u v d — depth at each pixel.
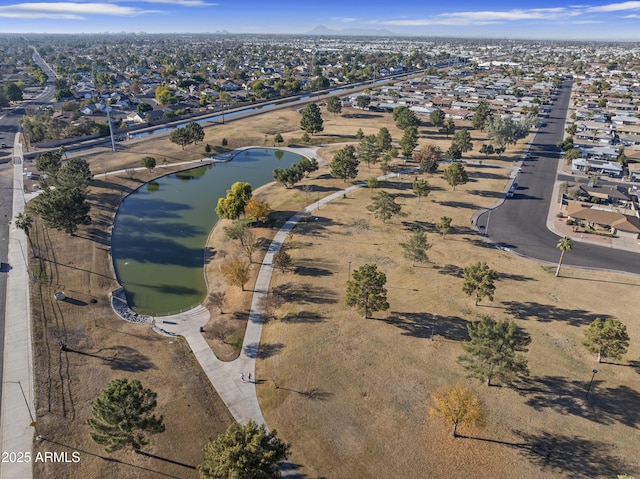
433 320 57.94
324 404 44.94
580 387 47.16
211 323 58.62
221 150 144.75
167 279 71.31
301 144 154.50
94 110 187.12
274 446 33.75
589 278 68.56
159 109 193.50
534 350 52.50
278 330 56.34
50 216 75.31
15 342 52.56
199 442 41.09
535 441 40.84
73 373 48.59
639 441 40.81
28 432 41.16
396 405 44.78
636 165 124.38
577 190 101.94
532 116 165.75
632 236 82.25
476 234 83.81
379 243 79.81
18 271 67.56
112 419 34.50
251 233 78.56
